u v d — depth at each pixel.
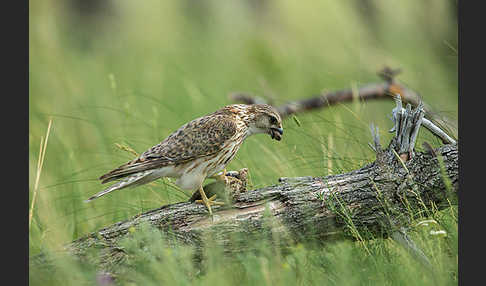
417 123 9.73
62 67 20.97
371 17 19.41
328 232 9.68
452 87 15.29
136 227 9.38
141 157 9.77
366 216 9.66
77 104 17.39
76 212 11.69
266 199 9.69
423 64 16.28
